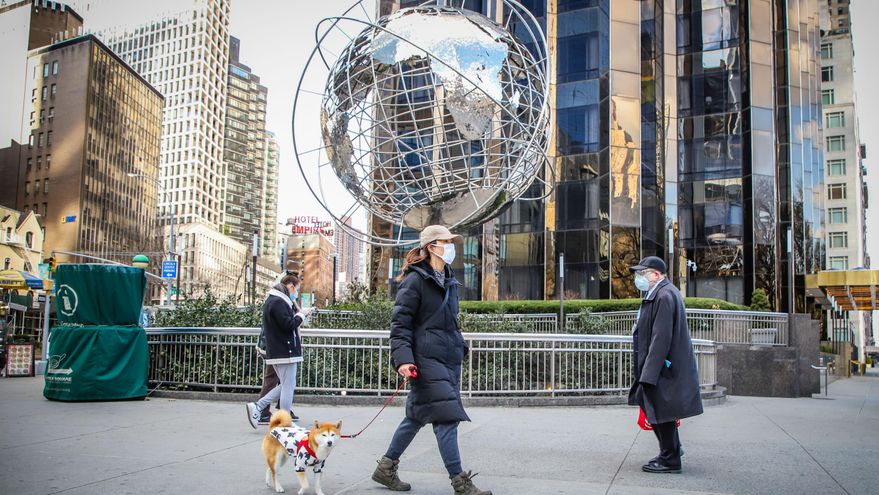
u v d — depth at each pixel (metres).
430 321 4.50
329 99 8.88
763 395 13.59
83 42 103.06
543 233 30.77
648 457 5.95
